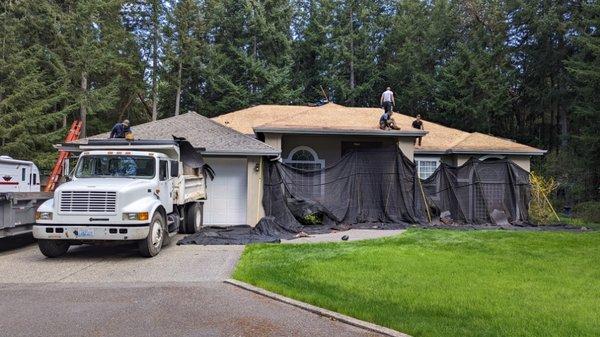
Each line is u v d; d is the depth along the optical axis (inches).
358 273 337.1
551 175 1098.1
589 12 1149.7
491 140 873.5
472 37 1483.8
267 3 1601.9
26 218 453.4
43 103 1129.4
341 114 826.2
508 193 698.2
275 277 324.8
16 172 524.1
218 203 661.3
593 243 478.3
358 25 1696.6
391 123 736.3
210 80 1507.1
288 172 663.1
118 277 335.6
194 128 717.9
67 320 233.3
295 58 1649.9
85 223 394.0
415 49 1599.4
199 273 347.6
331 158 780.6
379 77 1658.5
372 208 673.0
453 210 695.1
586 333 214.2
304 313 251.6
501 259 392.8
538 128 1534.2
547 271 347.6
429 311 248.5
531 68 1413.6
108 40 1346.0
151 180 439.2
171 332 216.7
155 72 1533.0
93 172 450.0
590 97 1098.1
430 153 840.9
